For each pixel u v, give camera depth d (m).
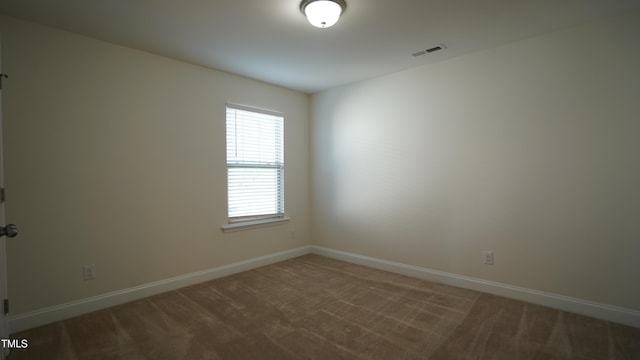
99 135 2.62
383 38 2.62
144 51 2.87
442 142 3.16
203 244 3.29
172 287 3.04
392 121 3.54
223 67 3.32
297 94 4.27
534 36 2.61
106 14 2.21
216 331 2.23
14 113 2.25
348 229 4.02
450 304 2.66
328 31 2.49
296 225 4.29
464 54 2.99
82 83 2.54
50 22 2.32
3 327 1.89
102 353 1.97
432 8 2.14
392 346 2.02
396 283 3.20
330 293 2.93
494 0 2.04
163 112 3.00
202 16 2.24
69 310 2.45
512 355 1.91
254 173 3.80
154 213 2.94
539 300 2.62
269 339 2.12
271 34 2.54
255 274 3.52
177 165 3.10
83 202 2.54
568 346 2.00
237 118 3.61
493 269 2.87
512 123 2.74
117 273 2.71
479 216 2.95
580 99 2.43
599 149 2.36
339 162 4.09
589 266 2.42
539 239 2.63
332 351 1.97
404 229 3.47
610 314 2.32
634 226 2.24
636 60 2.21
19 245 2.26
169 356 1.93
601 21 2.33
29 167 2.30
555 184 2.55
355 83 3.88
